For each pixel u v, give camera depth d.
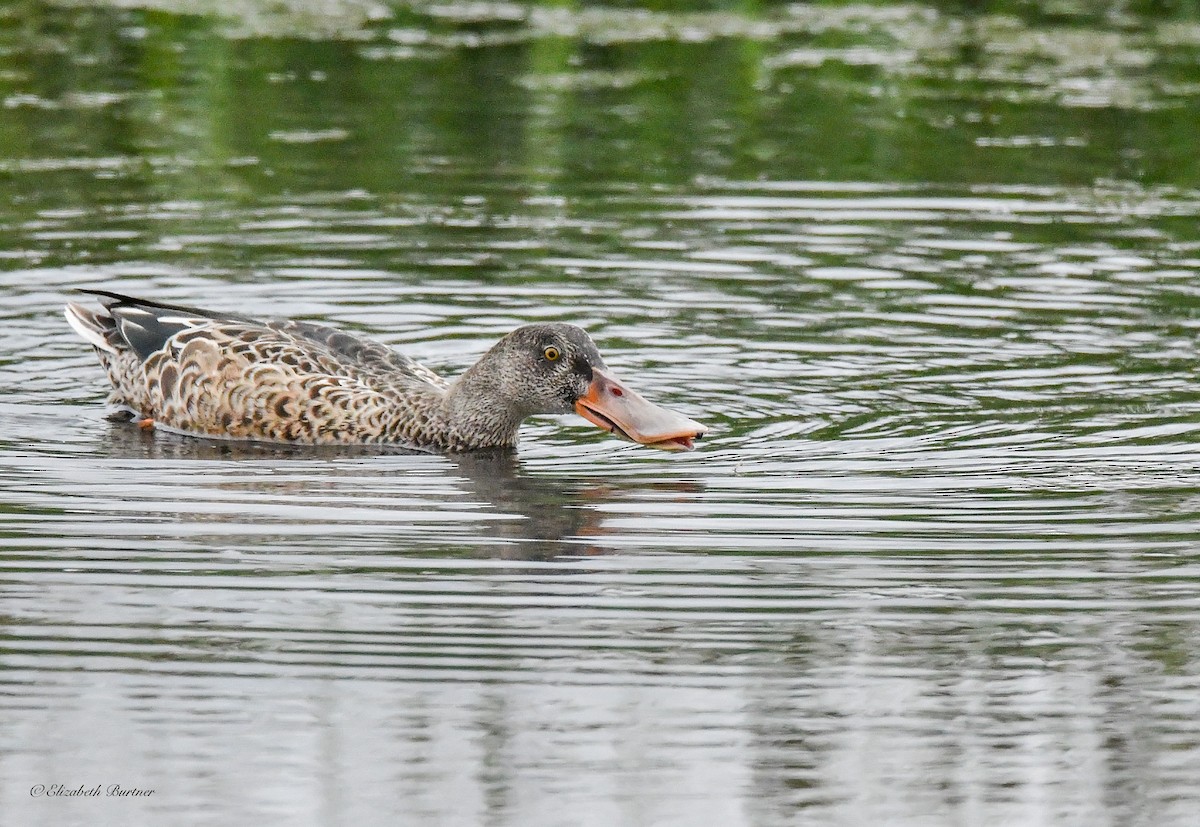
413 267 18.89
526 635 10.84
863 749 9.70
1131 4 31.03
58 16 29.70
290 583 11.53
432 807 9.20
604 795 9.29
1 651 10.55
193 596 11.32
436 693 10.19
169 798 9.23
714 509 12.89
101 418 15.26
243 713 9.96
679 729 9.87
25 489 13.21
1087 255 19.44
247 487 13.43
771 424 14.84
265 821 9.05
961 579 11.65
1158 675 10.43
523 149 23.30
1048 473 13.58
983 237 20.03
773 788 9.36
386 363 15.42
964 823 9.09
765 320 17.45
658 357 16.44
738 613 11.15
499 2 30.62
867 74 27.00
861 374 16.03
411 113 24.75
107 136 23.50
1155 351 16.56
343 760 9.53
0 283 18.09
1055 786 9.38
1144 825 9.09
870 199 21.41
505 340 14.56
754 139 23.84
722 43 28.58
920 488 13.27
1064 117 24.88
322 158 22.75
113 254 19.03
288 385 14.80
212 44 28.09
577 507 12.98
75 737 9.70
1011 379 15.88
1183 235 20.14
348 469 14.00
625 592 11.42
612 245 19.67
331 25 29.36
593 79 26.55
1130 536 12.32
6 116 24.25
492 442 14.62
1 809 9.12
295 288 18.17
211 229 19.97
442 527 12.55
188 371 15.02
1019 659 10.60
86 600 11.23
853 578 11.66
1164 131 24.20
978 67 27.45
